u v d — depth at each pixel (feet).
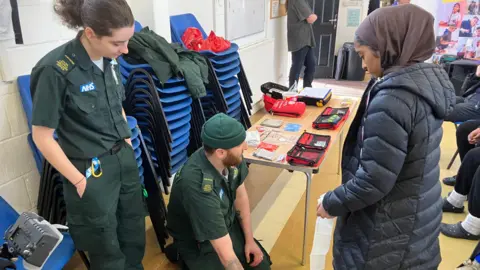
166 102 7.66
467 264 6.27
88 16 4.22
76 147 4.88
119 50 4.58
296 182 9.94
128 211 5.82
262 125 8.41
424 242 4.13
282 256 7.18
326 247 6.31
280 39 17.24
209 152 5.22
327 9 19.56
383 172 3.60
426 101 3.53
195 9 11.09
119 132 5.29
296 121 8.65
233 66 9.77
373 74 3.91
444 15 15.69
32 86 4.50
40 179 6.61
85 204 5.04
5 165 6.32
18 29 6.16
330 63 20.56
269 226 8.09
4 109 6.17
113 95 5.16
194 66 8.09
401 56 3.55
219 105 9.19
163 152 7.69
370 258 4.14
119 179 5.44
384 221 3.99
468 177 8.00
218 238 5.25
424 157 3.71
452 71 14.48
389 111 3.50
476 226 7.43
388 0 21.03
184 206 5.43
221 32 12.47
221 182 5.49
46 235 4.47
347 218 4.42
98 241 5.33
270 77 16.14
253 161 6.70
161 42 7.88
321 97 9.66
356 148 4.31
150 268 7.01
